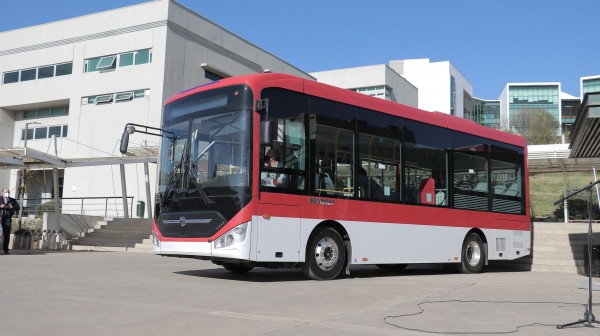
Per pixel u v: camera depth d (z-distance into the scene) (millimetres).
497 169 14875
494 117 136125
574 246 16359
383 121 12094
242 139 9805
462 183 13750
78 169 35094
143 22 34125
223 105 10203
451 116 13898
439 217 12977
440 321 6281
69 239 22641
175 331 5418
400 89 60000
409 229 12242
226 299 7664
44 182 39500
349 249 11102
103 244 21594
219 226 9727
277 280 10570
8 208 17656
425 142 12984
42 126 39031
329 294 8453
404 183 12328
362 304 7477
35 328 5469
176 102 11164
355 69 57719
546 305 7746
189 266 13711
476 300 8148
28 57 38312
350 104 11469
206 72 36312
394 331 5629
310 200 10438
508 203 15000
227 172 9883
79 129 35656
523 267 16172
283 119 10219
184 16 34656
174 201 10555
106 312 6434
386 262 11664
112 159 22234
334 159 10977
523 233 15344
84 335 5188
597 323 6227
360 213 11289
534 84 134750
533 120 85875
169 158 10984
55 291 8266
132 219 24406
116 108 34500
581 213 24750
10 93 38812
